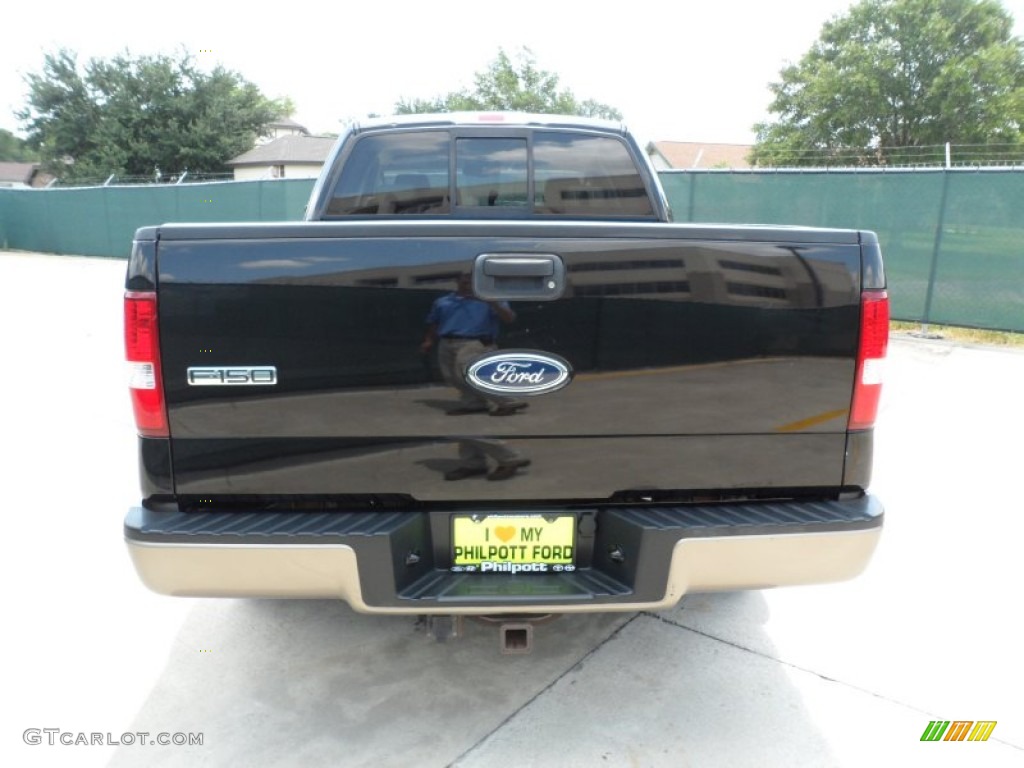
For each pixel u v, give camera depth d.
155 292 1.95
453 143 3.61
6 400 6.52
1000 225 8.68
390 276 1.97
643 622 3.08
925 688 2.64
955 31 32.56
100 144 42.22
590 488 2.09
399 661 2.80
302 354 1.99
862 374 2.09
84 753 2.31
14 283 16.22
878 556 3.61
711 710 2.51
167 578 2.02
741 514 2.10
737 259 2.03
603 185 3.70
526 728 2.42
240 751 2.32
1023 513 4.08
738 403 2.07
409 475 2.06
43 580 3.41
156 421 2.00
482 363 2.01
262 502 2.10
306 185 16.53
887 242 9.59
